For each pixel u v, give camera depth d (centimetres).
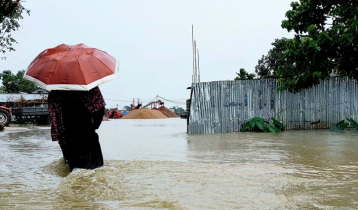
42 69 337
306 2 968
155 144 658
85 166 369
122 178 312
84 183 292
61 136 372
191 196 246
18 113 1938
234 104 984
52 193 266
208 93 957
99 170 353
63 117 371
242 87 992
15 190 279
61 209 220
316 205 221
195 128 943
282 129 1000
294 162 399
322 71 988
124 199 242
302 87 991
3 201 242
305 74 965
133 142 708
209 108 957
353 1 883
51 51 361
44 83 328
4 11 651
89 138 376
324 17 992
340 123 987
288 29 1032
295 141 660
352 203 225
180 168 362
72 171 353
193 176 317
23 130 1270
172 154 494
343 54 941
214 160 425
